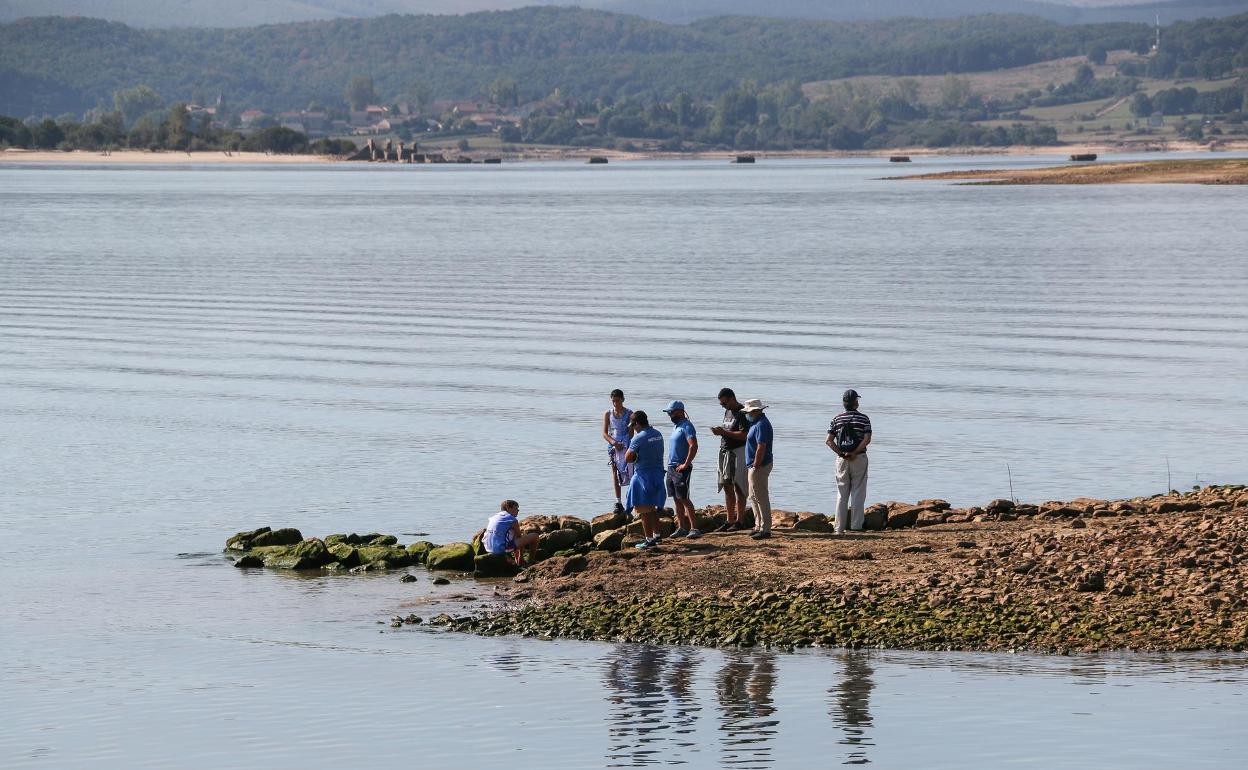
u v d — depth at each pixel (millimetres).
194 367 69188
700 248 144875
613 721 23703
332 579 34000
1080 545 32062
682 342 75688
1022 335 76750
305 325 85188
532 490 43656
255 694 25500
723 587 30891
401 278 114938
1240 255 123938
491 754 22328
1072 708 23562
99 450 50000
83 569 35125
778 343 74812
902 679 25297
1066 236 151125
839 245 146375
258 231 176500
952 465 46156
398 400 59500
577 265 125938
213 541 38000
